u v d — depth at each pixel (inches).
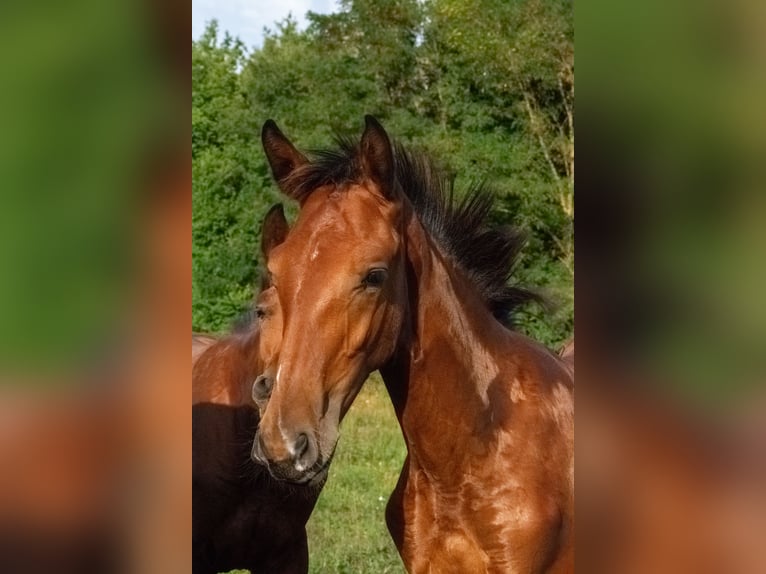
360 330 91.4
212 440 137.3
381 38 546.3
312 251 91.6
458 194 122.5
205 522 138.1
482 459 101.8
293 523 141.0
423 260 101.8
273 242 113.9
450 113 521.0
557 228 483.5
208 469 136.6
